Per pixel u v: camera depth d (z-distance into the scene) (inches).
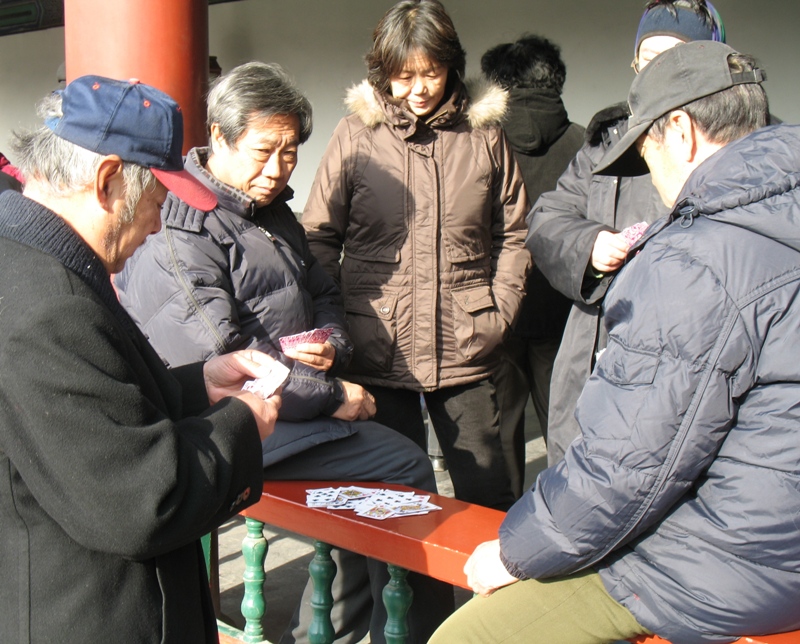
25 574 51.4
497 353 122.1
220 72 309.4
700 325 54.6
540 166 141.4
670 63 64.7
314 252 116.1
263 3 332.2
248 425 58.6
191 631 57.8
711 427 54.9
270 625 128.3
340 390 97.7
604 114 101.7
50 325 49.0
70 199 53.8
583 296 95.3
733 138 62.6
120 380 51.3
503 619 65.4
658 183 67.2
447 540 77.1
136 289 90.7
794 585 55.8
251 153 93.6
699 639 58.0
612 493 56.4
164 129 55.4
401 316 113.9
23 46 425.1
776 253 55.4
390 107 112.0
